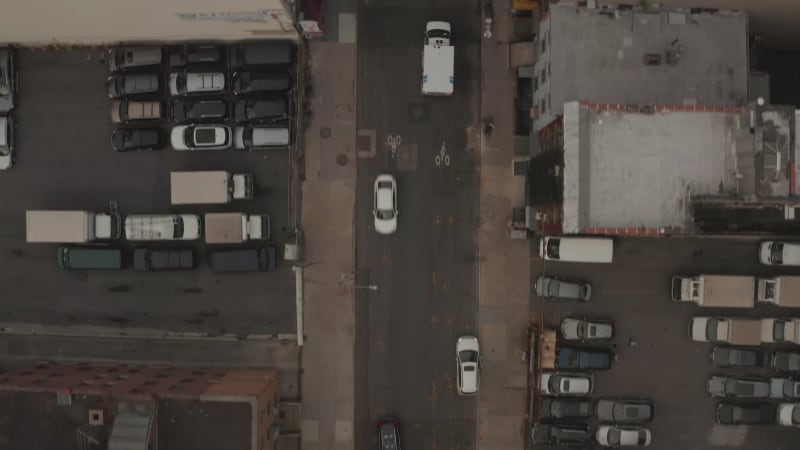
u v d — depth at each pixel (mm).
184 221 38688
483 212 40000
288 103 38938
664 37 34062
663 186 31281
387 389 40125
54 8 33406
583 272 40031
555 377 39219
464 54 39781
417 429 40094
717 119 31297
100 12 34219
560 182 31469
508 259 40094
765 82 35875
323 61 39875
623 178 31219
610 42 33969
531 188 37969
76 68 40094
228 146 39250
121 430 32500
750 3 33000
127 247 40000
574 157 30281
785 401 39969
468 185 39969
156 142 39062
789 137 29438
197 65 39500
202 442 33406
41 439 34062
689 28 34125
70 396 33906
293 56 39125
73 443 33906
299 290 39219
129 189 40125
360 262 40125
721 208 30906
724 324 39000
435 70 37844
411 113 39844
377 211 39000
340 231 40125
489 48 39750
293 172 39812
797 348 40094
